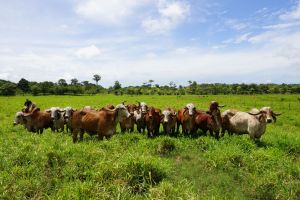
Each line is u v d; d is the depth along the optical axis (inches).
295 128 805.9
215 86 3969.0
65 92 3868.1
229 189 323.0
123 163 326.0
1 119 922.1
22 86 4010.8
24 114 598.9
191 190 294.2
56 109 597.3
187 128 564.1
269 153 394.6
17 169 323.6
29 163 350.0
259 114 496.7
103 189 284.5
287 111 1251.8
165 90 3754.9
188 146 470.9
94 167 333.4
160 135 550.0
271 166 362.3
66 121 611.2
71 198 266.1
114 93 3804.1
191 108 544.7
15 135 550.6
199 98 2346.2
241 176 348.2
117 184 297.1
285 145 475.8
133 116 604.1
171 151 452.1
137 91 3590.1
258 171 354.9
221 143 456.8
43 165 344.5
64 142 468.4
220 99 2182.6
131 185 310.2
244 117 508.1
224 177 349.7
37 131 600.4
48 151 364.2
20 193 281.9
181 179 342.6
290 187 305.0
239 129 517.3
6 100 2103.8
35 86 3683.6
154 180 327.0
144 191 309.1
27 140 461.4
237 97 2534.5
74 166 338.0
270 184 312.0
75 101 1961.1
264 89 3853.3
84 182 287.6
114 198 274.8
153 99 2161.7
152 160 340.8
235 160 384.2
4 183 290.8
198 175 362.0
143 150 427.5
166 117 548.4
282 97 2444.6
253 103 1722.4
